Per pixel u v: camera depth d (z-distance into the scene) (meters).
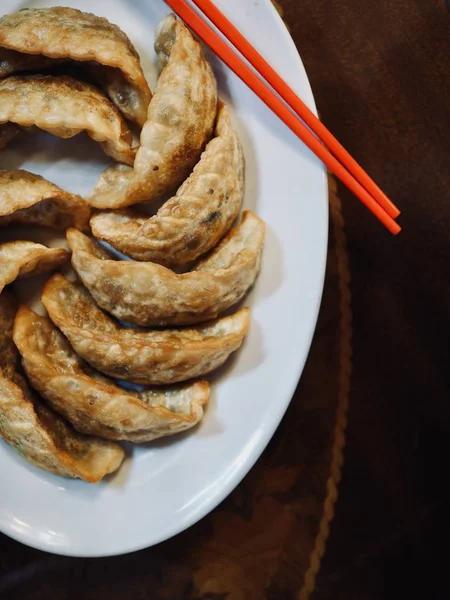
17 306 0.36
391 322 0.38
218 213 0.33
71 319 0.35
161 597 0.39
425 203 0.37
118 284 0.33
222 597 0.39
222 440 0.35
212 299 0.33
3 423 0.34
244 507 0.39
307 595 0.39
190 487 0.35
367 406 0.38
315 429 0.38
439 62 0.37
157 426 0.34
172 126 0.32
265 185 0.35
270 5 0.33
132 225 0.34
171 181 0.33
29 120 0.32
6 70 0.34
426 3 0.36
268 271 0.35
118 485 0.36
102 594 0.39
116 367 0.34
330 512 0.39
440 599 0.39
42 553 0.39
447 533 0.39
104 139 0.33
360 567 0.39
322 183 0.34
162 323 0.34
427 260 0.38
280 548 0.39
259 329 0.35
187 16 0.32
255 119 0.34
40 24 0.32
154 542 0.35
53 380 0.33
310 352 0.38
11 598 0.39
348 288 0.38
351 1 0.36
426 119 0.37
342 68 0.37
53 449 0.33
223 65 0.34
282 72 0.33
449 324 0.38
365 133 0.37
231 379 0.35
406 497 0.39
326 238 0.34
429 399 0.39
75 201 0.34
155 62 0.35
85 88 0.33
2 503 0.36
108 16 0.35
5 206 0.33
